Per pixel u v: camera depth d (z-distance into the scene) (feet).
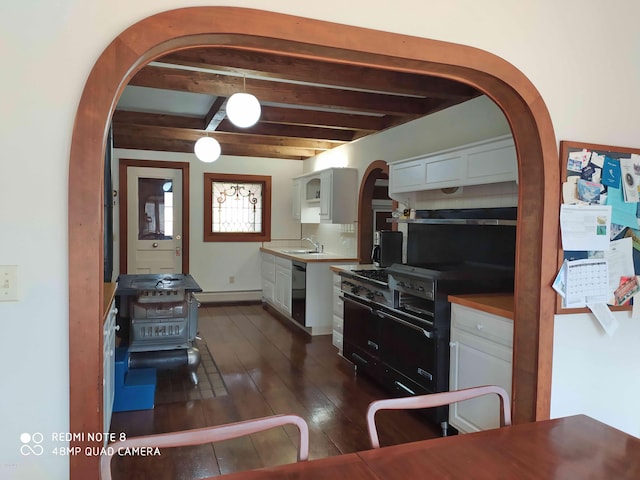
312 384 12.20
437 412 9.48
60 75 5.11
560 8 7.41
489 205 10.97
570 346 7.75
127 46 5.24
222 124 16.87
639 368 8.36
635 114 8.05
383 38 6.27
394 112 13.44
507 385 8.02
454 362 9.34
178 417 10.11
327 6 6.00
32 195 5.10
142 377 11.15
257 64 10.09
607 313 7.90
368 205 17.78
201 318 19.86
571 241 7.50
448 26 6.66
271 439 9.18
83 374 5.24
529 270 7.55
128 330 12.75
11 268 5.07
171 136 18.54
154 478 7.74
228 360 14.19
